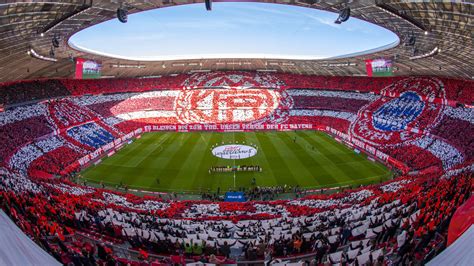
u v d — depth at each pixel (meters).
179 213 28.41
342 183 42.91
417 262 16.55
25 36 38.66
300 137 68.06
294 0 35.47
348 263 16.95
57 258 16.36
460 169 33.88
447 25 35.47
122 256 20.64
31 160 46.06
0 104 58.38
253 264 19.62
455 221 16.56
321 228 22.78
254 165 50.16
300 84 90.44
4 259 12.39
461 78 65.94
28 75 63.25
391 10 35.34
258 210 29.41
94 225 23.70
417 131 57.62
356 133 64.56
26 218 20.72
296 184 42.78
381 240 20.39
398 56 58.50
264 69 88.50
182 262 18.98
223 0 36.03
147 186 42.81
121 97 82.75
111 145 61.12
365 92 81.94
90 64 54.06
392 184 34.62
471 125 52.72
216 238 21.66
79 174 47.34
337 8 36.94
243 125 76.38
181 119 79.56
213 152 57.56
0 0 25.36
